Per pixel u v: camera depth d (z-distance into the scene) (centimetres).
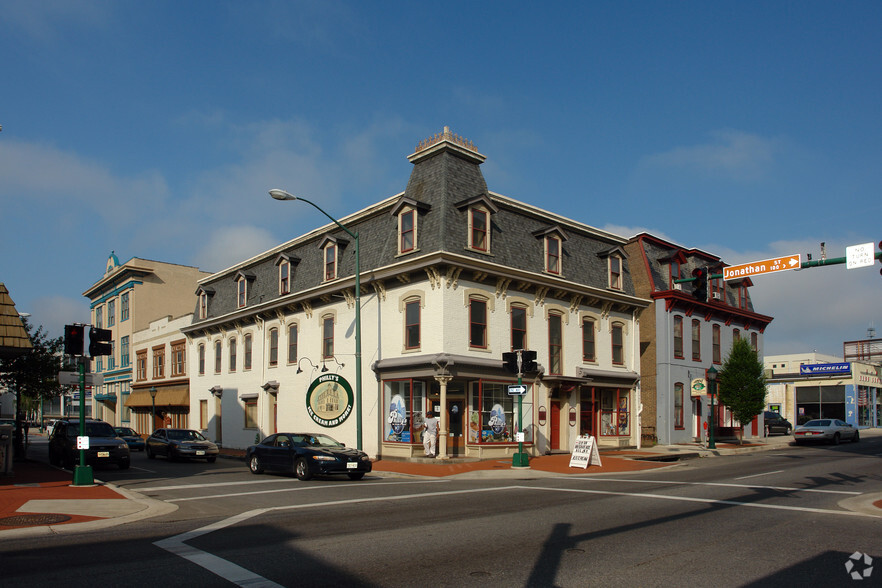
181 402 4328
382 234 2716
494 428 2512
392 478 2061
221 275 4044
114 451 2336
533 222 2822
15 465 2469
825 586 739
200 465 2641
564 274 2862
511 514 1221
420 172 2636
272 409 3359
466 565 825
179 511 1291
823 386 5797
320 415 2917
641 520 1152
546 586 733
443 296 2370
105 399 5962
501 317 2569
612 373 3008
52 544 955
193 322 4228
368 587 727
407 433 2511
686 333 3506
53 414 7681
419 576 773
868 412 5872
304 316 3131
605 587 731
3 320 1634
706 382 3569
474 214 2516
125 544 952
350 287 2767
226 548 921
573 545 942
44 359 3189
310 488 1694
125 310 5809
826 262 1570
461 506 1331
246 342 3644
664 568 814
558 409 2858
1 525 1102
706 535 1018
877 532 1045
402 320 2522
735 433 3856
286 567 813
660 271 3478
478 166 2695
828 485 1698
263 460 2122
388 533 1027
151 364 5047
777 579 766
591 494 1532
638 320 3288
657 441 3288
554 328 2816
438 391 2488
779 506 1323
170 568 809
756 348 4147
